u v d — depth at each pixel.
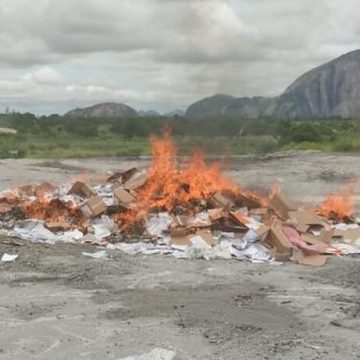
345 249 10.90
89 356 5.96
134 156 34.12
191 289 8.37
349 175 23.02
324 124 48.19
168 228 11.47
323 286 8.59
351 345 6.29
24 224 11.97
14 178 22.44
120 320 7.00
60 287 8.41
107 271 9.28
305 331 6.71
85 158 33.09
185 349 6.11
